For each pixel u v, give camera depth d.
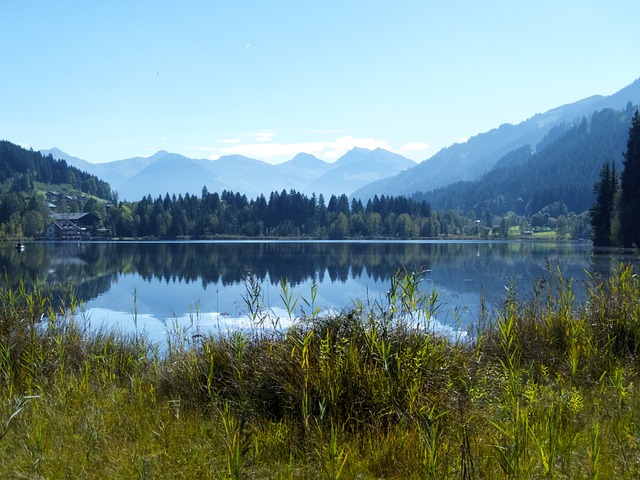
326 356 5.85
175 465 4.62
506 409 5.18
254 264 59.41
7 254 77.88
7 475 4.55
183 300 29.59
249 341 7.19
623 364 7.31
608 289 9.51
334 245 116.00
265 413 5.71
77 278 43.12
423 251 87.88
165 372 7.27
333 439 4.53
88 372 7.30
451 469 4.37
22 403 5.96
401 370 5.73
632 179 76.44
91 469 4.64
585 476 4.22
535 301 9.72
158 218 166.12
